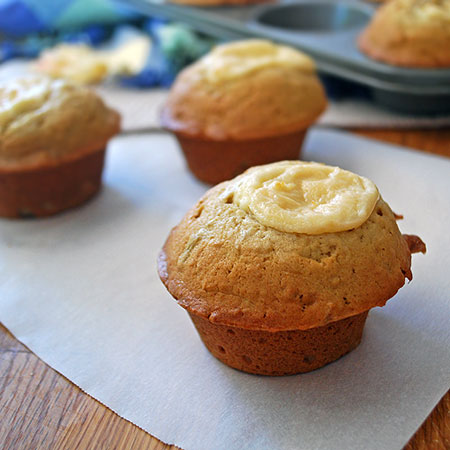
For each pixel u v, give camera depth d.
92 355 0.21
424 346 0.20
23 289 0.24
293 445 0.17
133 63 0.45
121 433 0.18
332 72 0.36
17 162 0.27
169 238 0.21
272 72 0.29
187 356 0.21
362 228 0.18
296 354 0.19
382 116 0.35
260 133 0.28
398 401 0.18
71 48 0.45
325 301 0.18
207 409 0.19
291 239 0.18
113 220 0.29
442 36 0.33
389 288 0.18
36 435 0.18
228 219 0.19
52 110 0.28
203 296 0.18
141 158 0.34
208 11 0.42
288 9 0.42
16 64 0.45
